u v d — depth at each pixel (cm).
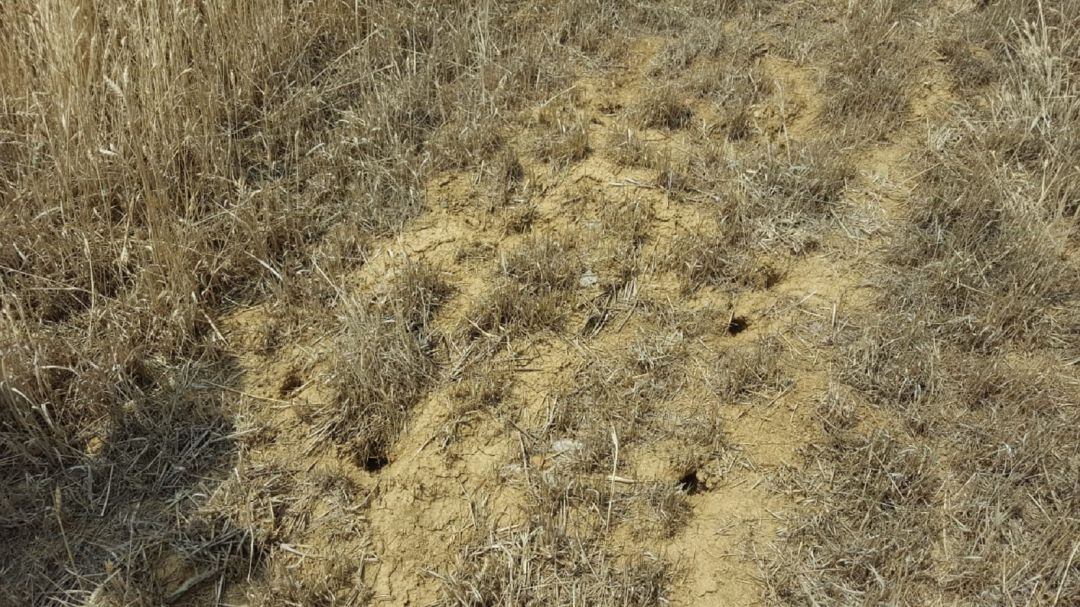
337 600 251
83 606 244
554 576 258
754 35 488
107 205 339
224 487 275
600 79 459
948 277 342
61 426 285
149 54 362
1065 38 457
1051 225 363
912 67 458
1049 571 256
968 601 252
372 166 389
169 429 289
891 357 315
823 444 293
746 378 313
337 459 288
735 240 369
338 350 312
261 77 427
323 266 352
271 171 388
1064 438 289
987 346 323
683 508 278
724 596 255
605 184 396
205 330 325
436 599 254
